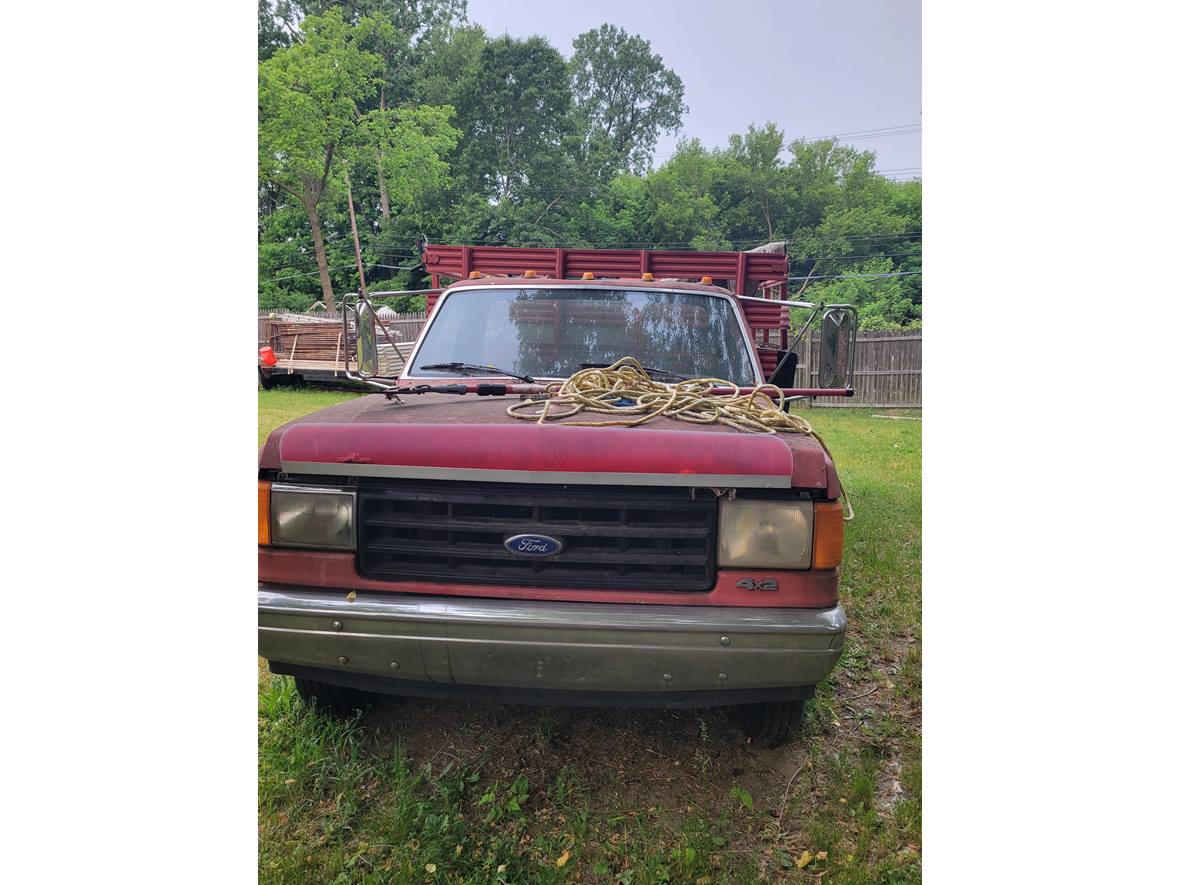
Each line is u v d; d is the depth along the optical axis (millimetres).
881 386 15805
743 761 2637
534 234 40688
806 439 2316
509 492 2170
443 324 3588
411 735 2762
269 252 34469
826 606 2141
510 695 2248
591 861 2172
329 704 2723
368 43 41031
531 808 2377
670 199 46906
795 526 2125
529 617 2082
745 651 2086
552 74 44188
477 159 43375
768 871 2127
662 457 2086
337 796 2391
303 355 15734
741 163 49188
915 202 45938
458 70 45500
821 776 2549
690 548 2162
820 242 42188
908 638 3627
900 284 36594
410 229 37188
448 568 2195
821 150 48250
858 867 2129
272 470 2273
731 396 2811
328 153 29859
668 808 2393
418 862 2127
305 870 2096
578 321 3521
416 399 2852
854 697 3080
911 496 6562
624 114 58438
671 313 3547
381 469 2152
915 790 2400
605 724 2859
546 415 2342
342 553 2230
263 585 2270
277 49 31984
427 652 2146
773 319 5410
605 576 2158
